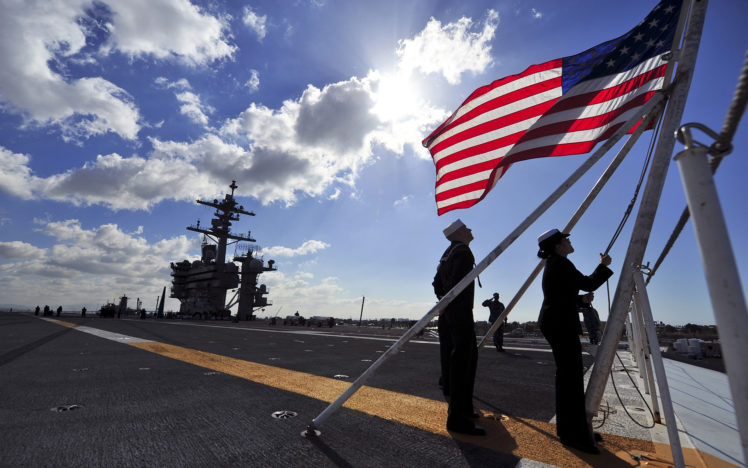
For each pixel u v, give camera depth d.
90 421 2.79
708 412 3.33
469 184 4.55
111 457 2.12
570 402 2.48
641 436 2.69
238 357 7.04
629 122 2.57
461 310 2.95
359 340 13.66
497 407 3.59
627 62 3.33
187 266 64.31
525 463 2.17
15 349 7.61
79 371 5.01
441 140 4.93
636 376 5.53
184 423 2.78
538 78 4.16
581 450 2.36
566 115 3.52
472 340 2.92
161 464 2.04
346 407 3.35
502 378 5.27
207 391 3.88
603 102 3.37
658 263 2.51
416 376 5.11
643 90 3.12
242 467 2.02
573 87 3.59
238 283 56.78
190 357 6.80
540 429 2.85
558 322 2.60
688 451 2.35
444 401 3.65
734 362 0.92
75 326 18.86
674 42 2.72
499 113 4.39
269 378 4.73
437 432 2.70
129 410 3.11
